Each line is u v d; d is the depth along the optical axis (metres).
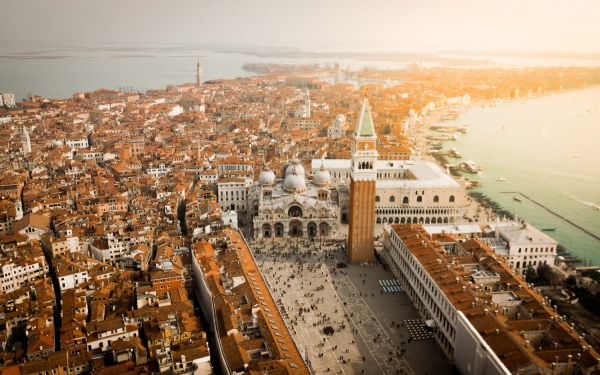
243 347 182.75
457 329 193.25
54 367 181.62
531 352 166.50
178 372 177.25
